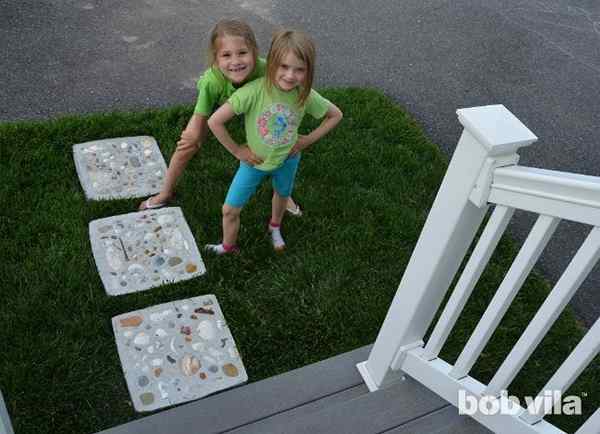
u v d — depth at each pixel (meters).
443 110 4.81
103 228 3.28
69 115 4.05
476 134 1.63
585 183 1.46
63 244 3.15
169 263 3.16
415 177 3.99
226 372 2.73
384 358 2.46
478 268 1.90
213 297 3.04
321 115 2.74
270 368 2.82
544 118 4.91
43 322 2.79
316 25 5.58
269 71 2.45
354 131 4.27
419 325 2.30
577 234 3.84
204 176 3.68
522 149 4.58
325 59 5.16
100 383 2.63
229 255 3.25
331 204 3.67
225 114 2.54
